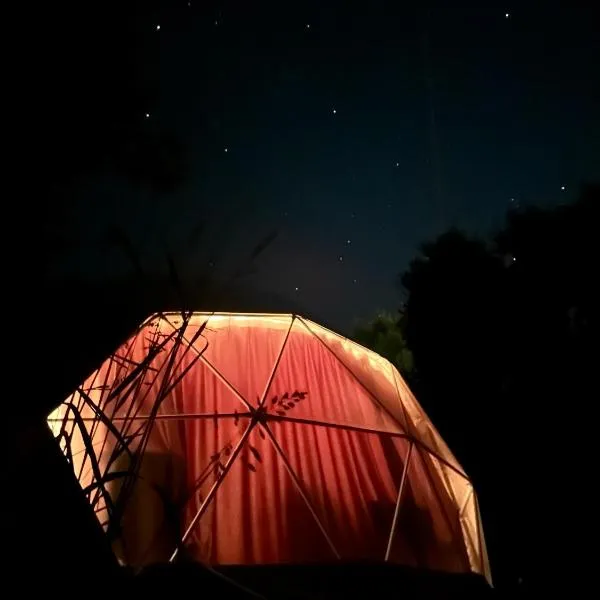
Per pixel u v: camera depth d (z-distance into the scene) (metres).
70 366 2.10
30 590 1.21
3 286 2.24
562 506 4.79
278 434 3.42
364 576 3.04
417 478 3.55
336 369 3.83
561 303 4.87
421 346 5.55
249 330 3.83
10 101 2.38
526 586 4.30
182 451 3.14
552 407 5.04
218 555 2.94
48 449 1.41
